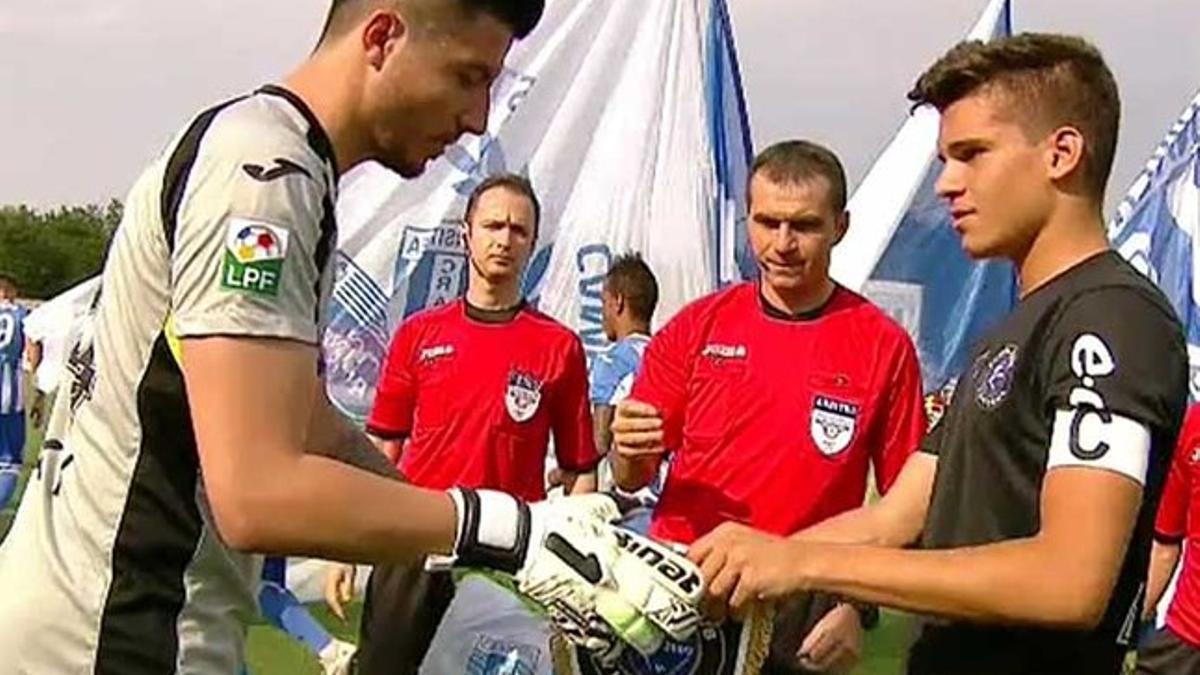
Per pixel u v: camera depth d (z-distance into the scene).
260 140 2.59
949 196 2.99
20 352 12.11
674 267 10.70
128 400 2.70
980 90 2.92
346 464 2.77
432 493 2.69
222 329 2.52
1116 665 2.82
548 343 6.01
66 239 66.94
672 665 2.82
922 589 2.74
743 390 4.89
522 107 10.50
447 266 9.81
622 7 10.86
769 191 4.86
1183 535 6.10
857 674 6.71
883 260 11.10
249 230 2.53
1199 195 8.91
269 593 5.71
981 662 2.87
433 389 5.96
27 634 2.74
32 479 2.93
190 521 2.71
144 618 2.70
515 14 2.75
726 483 4.88
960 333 11.08
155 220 2.63
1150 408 2.69
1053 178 2.88
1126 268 2.85
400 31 2.70
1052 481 2.71
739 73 11.03
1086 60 2.89
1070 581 2.64
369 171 9.82
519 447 5.96
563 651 2.90
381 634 4.98
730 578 2.81
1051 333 2.81
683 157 10.80
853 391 4.87
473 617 4.18
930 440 3.47
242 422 2.50
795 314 4.94
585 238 10.61
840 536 3.39
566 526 2.75
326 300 2.74
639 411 4.61
